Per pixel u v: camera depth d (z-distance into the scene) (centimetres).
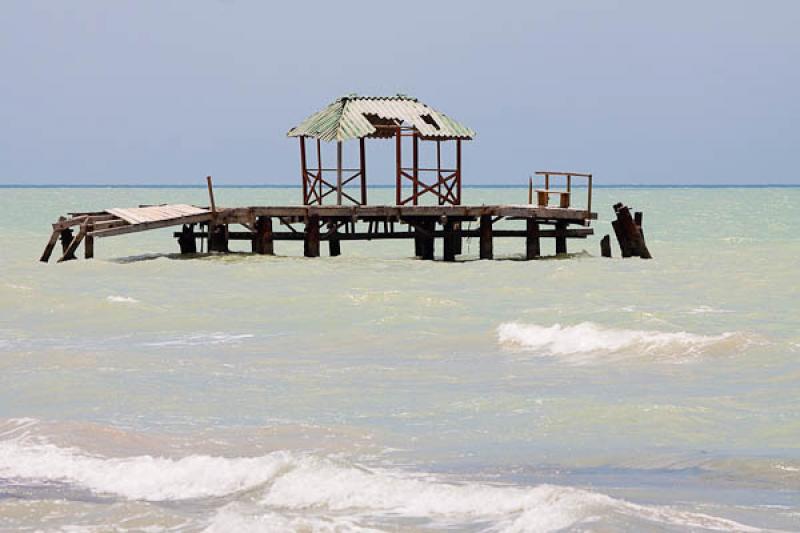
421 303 8275
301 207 12038
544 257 12912
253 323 7512
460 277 10806
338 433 4209
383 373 5591
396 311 7931
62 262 11600
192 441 4069
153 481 3447
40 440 3988
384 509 3105
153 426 4381
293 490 3281
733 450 3925
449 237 12388
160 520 3005
